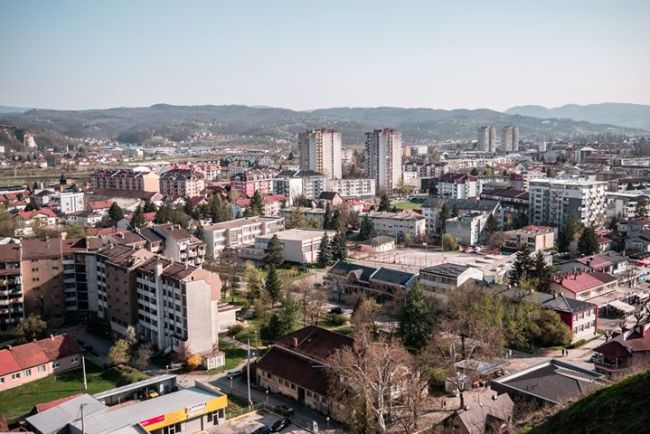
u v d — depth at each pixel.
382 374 92.31
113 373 125.00
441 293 152.75
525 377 100.38
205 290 130.25
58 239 166.00
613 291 163.00
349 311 159.12
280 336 133.25
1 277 151.00
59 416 94.69
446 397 103.31
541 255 165.00
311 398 105.69
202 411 98.88
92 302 159.75
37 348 125.56
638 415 48.91
